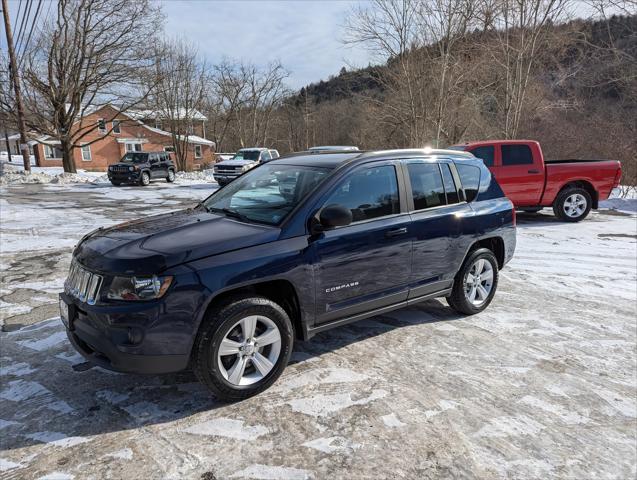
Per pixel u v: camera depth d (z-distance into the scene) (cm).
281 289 326
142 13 2370
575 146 1884
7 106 2364
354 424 280
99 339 272
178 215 382
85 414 288
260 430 273
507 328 433
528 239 830
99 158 3916
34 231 907
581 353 385
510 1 1741
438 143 2052
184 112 3766
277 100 5059
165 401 304
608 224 979
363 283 355
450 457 252
